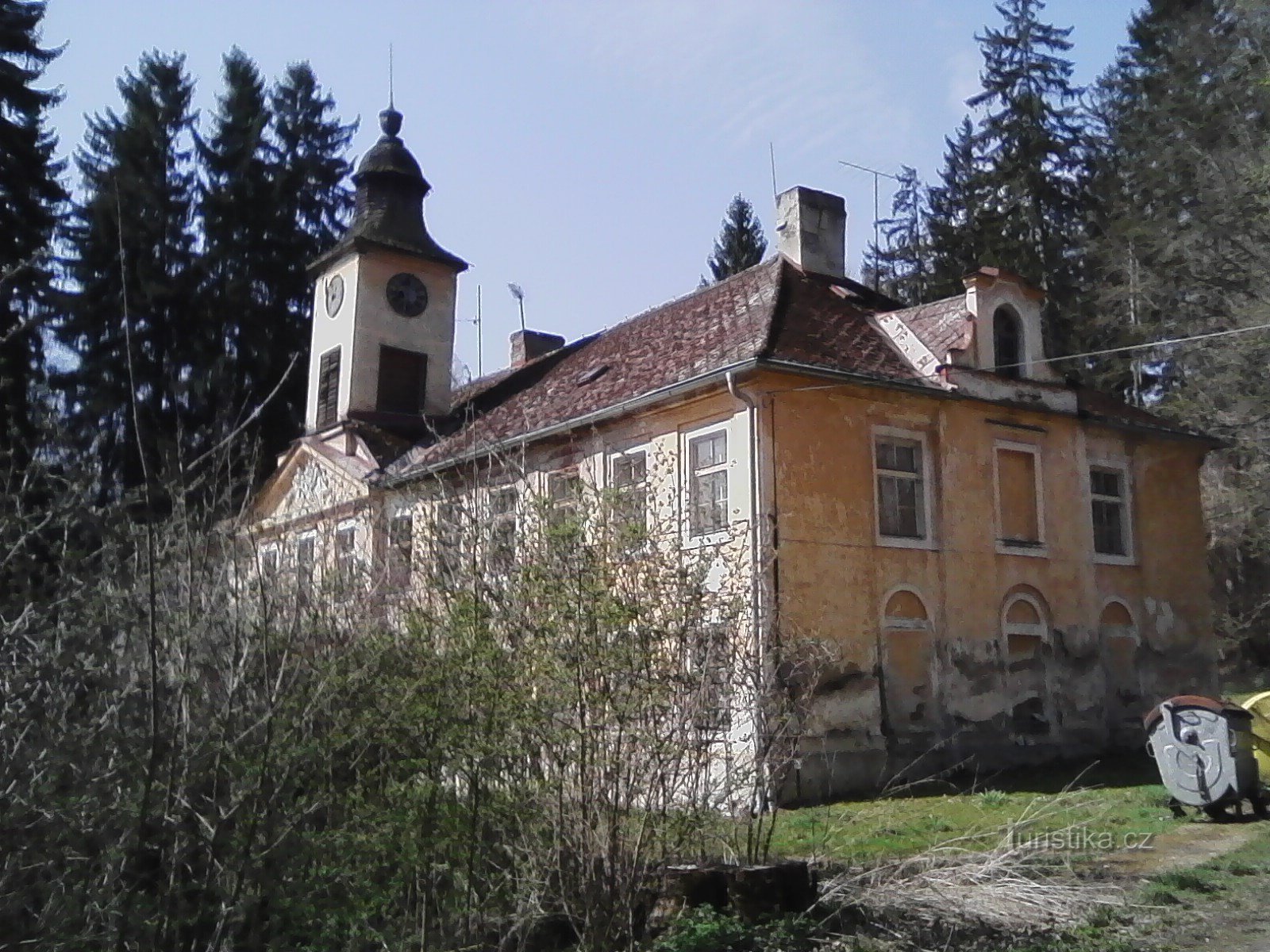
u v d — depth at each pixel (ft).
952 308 66.95
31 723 17.56
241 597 20.22
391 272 91.30
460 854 22.56
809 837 39.32
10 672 17.61
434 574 24.32
